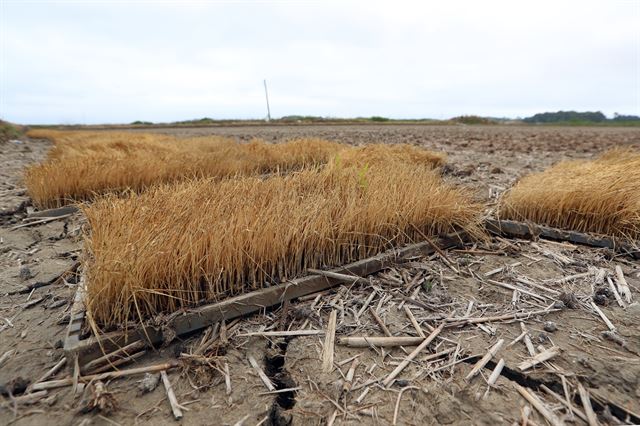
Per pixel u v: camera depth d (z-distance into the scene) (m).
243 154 5.68
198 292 1.75
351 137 11.92
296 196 2.60
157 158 4.83
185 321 1.58
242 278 1.85
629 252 2.32
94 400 1.22
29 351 1.48
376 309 1.81
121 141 8.05
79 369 1.35
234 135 14.43
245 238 1.89
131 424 1.17
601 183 2.71
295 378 1.38
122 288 1.51
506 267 2.21
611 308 1.76
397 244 2.37
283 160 5.38
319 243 2.08
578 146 8.91
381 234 2.36
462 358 1.45
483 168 5.43
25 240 2.78
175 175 4.28
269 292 1.81
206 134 15.71
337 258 2.17
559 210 2.71
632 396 1.24
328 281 1.99
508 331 1.61
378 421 1.17
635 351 1.44
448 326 1.66
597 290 1.90
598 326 1.62
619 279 2.02
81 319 1.53
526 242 2.61
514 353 1.46
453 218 2.64
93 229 1.96
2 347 1.50
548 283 2.01
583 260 2.29
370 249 2.29
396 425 1.16
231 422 1.18
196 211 2.14
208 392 1.30
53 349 1.49
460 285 2.03
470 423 1.16
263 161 5.23
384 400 1.26
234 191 2.64
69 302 1.83
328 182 3.17
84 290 1.55
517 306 1.80
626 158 3.83
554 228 2.68
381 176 3.15
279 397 1.31
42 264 2.31
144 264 1.61
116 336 1.45
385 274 2.16
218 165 4.67
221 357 1.47
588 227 2.64
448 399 1.25
